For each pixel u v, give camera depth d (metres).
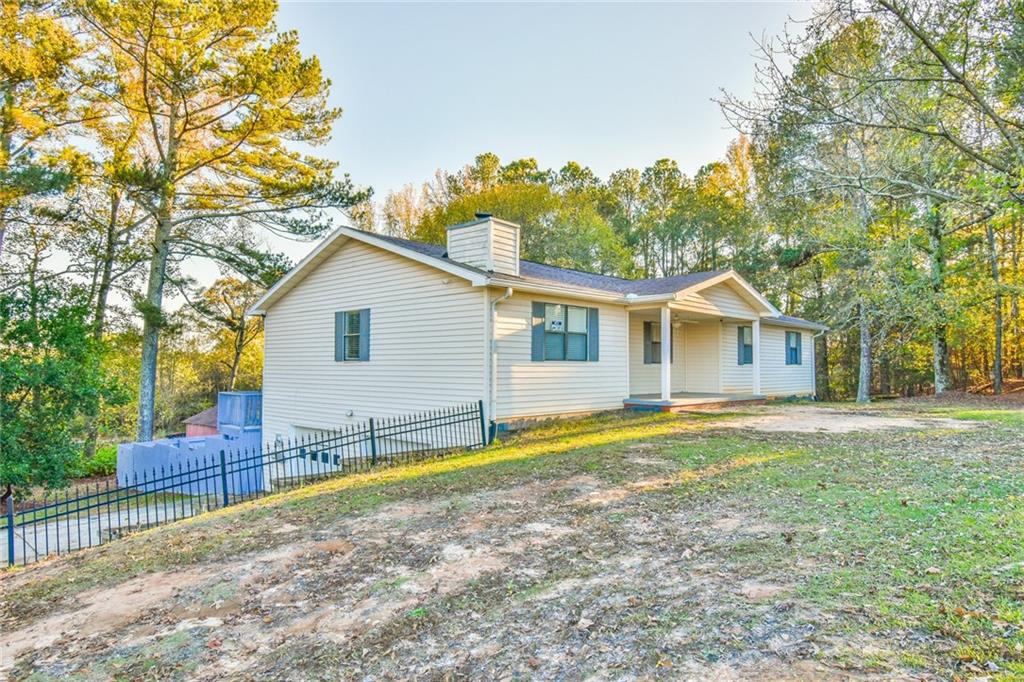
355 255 13.34
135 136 16.84
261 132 16.06
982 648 2.56
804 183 8.51
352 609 3.79
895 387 26.97
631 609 3.40
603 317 13.39
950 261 19.42
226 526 5.97
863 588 3.33
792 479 6.29
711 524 4.87
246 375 28.11
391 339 12.48
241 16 15.21
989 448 7.77
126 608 4.13
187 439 15.13
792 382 20.75
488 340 10.76
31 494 11.67
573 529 5.00
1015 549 3.74
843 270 19.83
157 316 16.28
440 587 4.00
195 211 17.80
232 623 3.75
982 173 5.83
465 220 30.02
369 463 9.96
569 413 12.45
